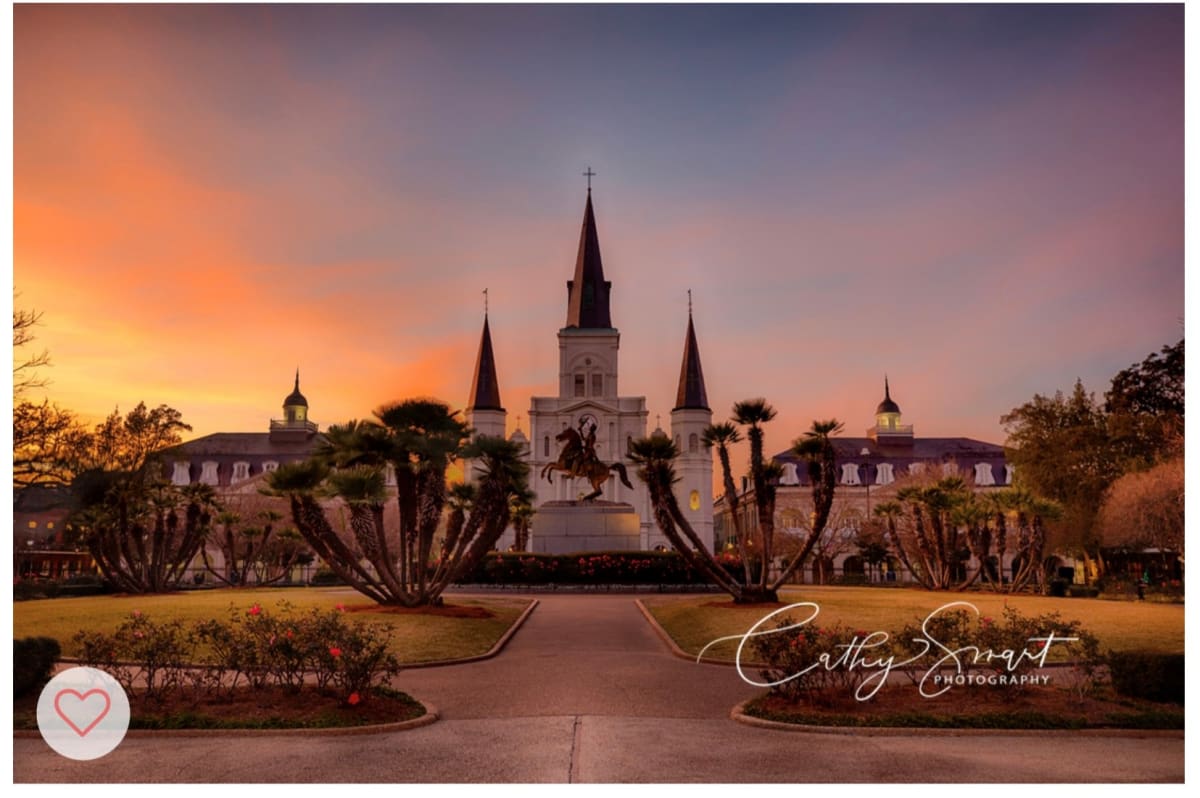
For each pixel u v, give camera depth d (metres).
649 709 13.10
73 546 55.34
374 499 23.92
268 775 9.23
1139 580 41.94
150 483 42.00
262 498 65.81
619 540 41.16
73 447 40.12
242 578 52.50
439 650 18.69
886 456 101.88
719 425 28.14
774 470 27.89
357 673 12.15
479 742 10.77
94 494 39.22
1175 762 9.81
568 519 41.34
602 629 23.94
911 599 30.03
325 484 24.73
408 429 25.88
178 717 11.38
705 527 99.88
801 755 10.12
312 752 10.20
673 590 36.38
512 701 13.74
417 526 26.39
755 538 54.38
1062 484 53.03
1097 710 11.93
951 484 42.62
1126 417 51.06
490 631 21.81
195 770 9.42
